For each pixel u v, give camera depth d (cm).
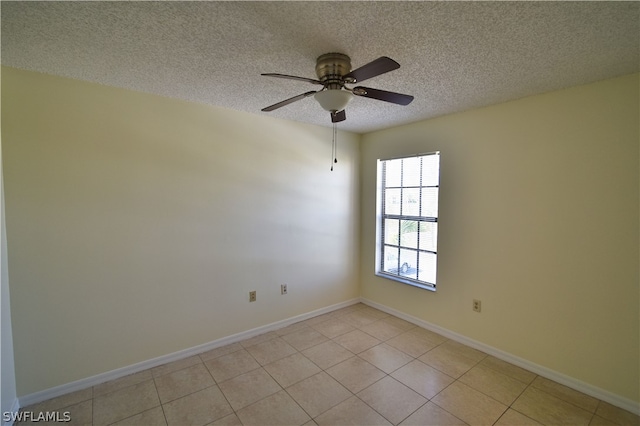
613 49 169
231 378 242
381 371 252
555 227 236
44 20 144
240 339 305
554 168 235
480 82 217
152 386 232
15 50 174
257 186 309
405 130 344
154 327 257
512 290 262
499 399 218
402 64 188
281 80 217
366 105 270
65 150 216
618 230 208
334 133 370
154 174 251
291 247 338
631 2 127
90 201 226
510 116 258
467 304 294
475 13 137
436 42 163
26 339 208
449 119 301
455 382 237
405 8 133
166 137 255
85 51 176
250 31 154
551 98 234
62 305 219
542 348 246
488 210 275
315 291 363
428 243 331
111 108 231
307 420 198
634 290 203
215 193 283
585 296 223
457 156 296
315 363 264
